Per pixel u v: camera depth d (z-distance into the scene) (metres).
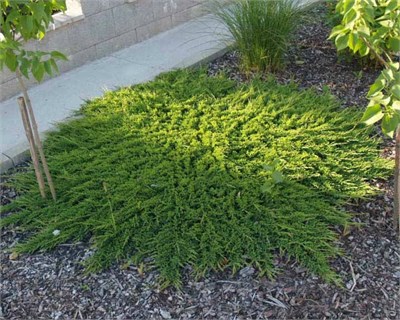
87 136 3.24
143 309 2.27
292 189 2.78
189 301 2.29
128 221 2.65
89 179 2.93
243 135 3.15
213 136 3.14
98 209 2.72
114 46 4.49
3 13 2.38
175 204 2.73
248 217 2.63
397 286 2.31
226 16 3.91
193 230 2.58
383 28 2.44
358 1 2.27
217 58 4.18
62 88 3.90
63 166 3.04
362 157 3.02
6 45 2.22
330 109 3.43
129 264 2.46
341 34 2.40
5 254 2.58
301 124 3.25
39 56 2.31
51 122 3.46
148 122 3.32
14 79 3.79
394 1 2.33
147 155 3.06
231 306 2.26
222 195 2.77
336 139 3.14
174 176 2.90
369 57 3.82
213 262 2.42
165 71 4.03
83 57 4.27
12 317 2.27
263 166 2.89
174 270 2.40
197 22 5.00
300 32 4.40
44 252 2.57
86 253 2.54
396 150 2.41
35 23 2.38
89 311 2.27
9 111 3.62
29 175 3.01
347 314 2.21
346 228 2.60
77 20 4.10
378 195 2.80
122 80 3.97
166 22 4.87
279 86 3.66
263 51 3.79
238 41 3.84
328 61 4.01
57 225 2.66
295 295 2.29
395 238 2.54
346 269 2.40
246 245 2.50
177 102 3.49
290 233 2.54
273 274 2.38
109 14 4.34
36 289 2.38
